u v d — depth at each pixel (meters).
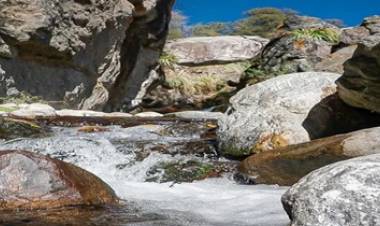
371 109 5.58
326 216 2.38
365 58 5.38
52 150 6.17
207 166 5.43
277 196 3.98
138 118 9.06
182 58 22.56
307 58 13.88
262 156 5.14
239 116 6.05
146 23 16.78
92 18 13.62
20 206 3.39
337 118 5.73
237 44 23.64
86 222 3.17
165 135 7.45
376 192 2.38
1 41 11.21
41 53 12.27
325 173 2.61
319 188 2.51
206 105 19.81
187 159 5.70
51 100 12.73
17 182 3.49
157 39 17.66
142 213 3.46
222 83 21.50
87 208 3.52
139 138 7.07
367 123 5.72
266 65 14.72
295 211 2.53
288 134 5.57
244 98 6.27
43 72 12.56
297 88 6.04
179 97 20.14
